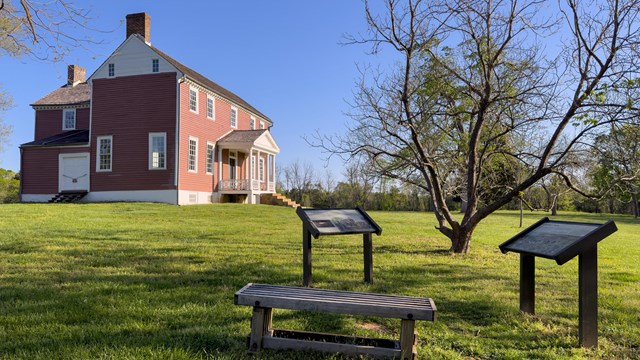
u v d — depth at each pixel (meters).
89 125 26.56
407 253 9.75
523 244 4.66
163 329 4.04
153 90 23.30
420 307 3.33
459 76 9.08
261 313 3.58
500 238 14.19
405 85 9.20
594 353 3.81
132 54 23.62
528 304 5.02
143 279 6.11
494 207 9.45
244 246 9.88
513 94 9.02
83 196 24.02
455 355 3.66
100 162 23.98
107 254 8.16
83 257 7.79
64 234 10.86
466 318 4.84
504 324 4.65
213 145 26.66
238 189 27.02
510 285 6.54
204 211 19.66
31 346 3.55
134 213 17.66
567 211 42.34
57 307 4.67
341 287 6.05
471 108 10.41
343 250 9.89
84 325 4.10
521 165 11.30
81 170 24.44
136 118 23.47
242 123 31.48
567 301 5.74
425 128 10.20
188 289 5.59
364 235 6.45
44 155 25.08
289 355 3.49
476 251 10.48
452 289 6.16
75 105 28.08
